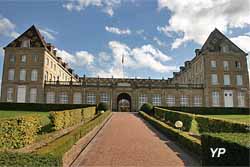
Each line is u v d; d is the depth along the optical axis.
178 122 15.06
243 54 50.62
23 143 11.32
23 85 46.97
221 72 49.53
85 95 47.66
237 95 49.03
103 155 10.67
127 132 17.58
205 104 48.34
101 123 21.94
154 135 16.38
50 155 6.31
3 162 5.36
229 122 13.32
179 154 11.00
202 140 8.64
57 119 16.89
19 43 48.69
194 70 55.84
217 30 53.09
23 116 11.66
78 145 11.27
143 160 9.88
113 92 48.06
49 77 50.78
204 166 8.45
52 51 54.19
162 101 48.25
